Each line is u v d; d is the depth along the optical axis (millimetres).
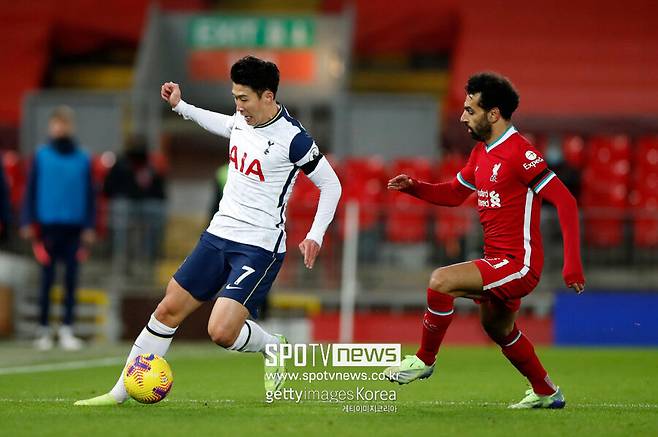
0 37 90250
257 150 22750
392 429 19438
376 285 55219
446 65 92875
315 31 83125
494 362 40781
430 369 22844
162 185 55688
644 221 54281
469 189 23875
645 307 53875
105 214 55156
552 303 54438
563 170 55469
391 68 92500
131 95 79625
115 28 92625
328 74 82750
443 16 92562
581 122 83000
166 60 83062
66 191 45438
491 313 23125
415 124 71812
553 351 48844
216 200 45750
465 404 24859
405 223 55062
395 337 54438
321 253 55062
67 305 46750
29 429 19094
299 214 55469
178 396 26578
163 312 22969
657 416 22328
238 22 83250
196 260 23000
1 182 44375
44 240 46031
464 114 22812
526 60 87500
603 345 54062
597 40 88688
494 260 22453
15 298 55219
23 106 73312
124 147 76500
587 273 54469
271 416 21359
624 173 64938
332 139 76125
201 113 24062
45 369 35812
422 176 62625
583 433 19281
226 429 19156
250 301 22844
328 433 18781
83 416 21094
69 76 91125
